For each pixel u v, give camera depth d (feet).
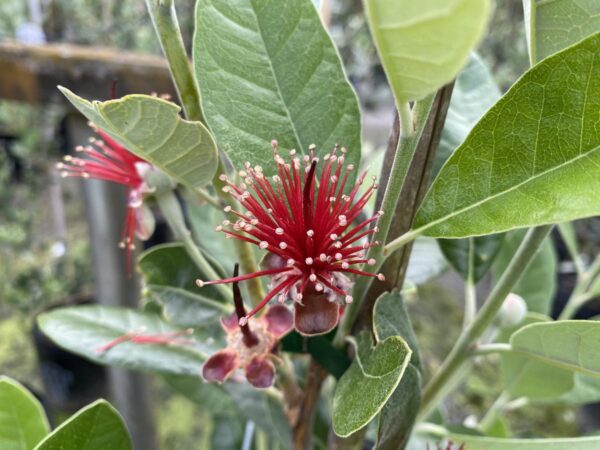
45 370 1.25
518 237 0.55
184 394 0.65
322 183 0.32
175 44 0.30
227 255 0.58
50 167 1.56
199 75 0.33
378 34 0.20
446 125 0.42
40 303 1.43
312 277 0.30
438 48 0.19
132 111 0.27
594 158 0.26
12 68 0.70
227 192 0.34
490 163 0.28
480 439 0.38
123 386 0.93
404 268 0.32
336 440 0.36
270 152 0.34
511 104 0.26
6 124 1.56
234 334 0.34
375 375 0.27
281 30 0.34
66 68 0.71
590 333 0.32
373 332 0.31
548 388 0.53
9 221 1.51
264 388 0.33
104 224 0.78
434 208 0.29
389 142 0.30
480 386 1.38
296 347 0.35
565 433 1.26
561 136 0.26
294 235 0.31
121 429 0.36
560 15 0.31
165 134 0.28
